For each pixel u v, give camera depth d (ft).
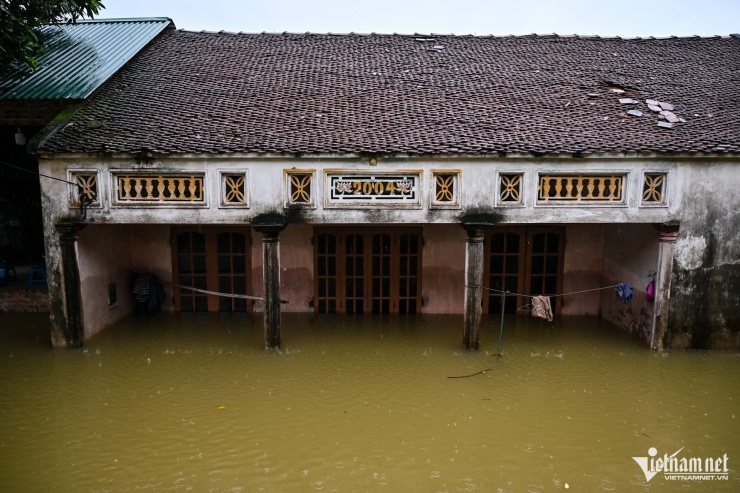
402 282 37.19
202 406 22.85
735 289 29.19
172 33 43.14
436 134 28.30
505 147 26.73
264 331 30.12
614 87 35.04
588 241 36.63
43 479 17.47
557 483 17.61
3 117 30.27
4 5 26.89
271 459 18.80
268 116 30.01
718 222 28.45
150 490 16.94
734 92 33.99
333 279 37.09
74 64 34.71
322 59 39.55
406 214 27.63
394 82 35.65
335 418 21.90
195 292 37.04
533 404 23.35
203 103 31.50
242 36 43.47
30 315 36.17
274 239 28.07
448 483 17.51
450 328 34.17
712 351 29.66
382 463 18.63
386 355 29.19
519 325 35.06
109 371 26.43
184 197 27.25
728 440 20.45
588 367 27.58
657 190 28.12
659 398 23.98
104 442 19.84
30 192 46.96
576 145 26.96
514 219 27.78
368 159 26.89
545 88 34.78
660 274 28.81
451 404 23.29
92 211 27.07
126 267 35.60
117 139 26.76
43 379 25.35
